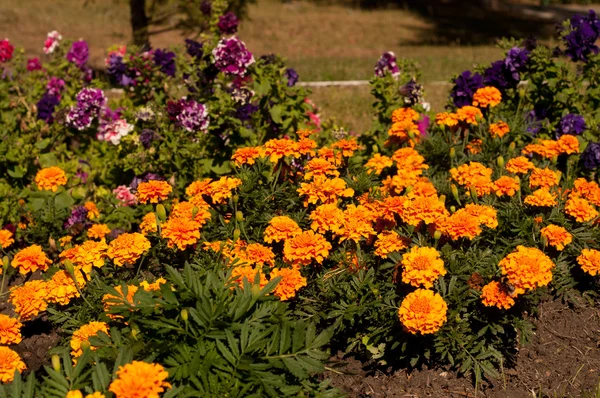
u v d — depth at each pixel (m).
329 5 23.61
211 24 6.41
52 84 6.67
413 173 4.62
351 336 4.09
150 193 4.18
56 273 3.80
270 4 22.92
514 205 4.43
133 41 10.64
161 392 2.85
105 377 2.74
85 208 5.33
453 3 24.41
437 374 3.93
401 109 5.58
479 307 3.84
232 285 3.27
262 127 5.95
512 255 3.63
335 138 5.71
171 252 4.05
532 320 4.29
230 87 6.21
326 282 3.94
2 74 6.81
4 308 4.66
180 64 6.09
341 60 14.36
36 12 19.55
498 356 3.83
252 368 2.92
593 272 4.08
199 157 5.63
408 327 3.47
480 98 5.53
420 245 3.99
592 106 5.91
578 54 5.86
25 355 4.11
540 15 22.38
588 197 4.54
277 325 3.08
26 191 5.59
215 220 4.30
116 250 3.71
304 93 6.09
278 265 3.99
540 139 5.36
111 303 3.36
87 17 19.31
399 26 20.14
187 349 2.98
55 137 6.18
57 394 2.79
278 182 4.52
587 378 3.92
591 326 4.27
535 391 3.84
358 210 4.06
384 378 3.92
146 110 5.70
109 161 6.03
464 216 3.93
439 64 13.64
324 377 3.90
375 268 4.07
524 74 6.02
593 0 24.92
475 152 5.29
